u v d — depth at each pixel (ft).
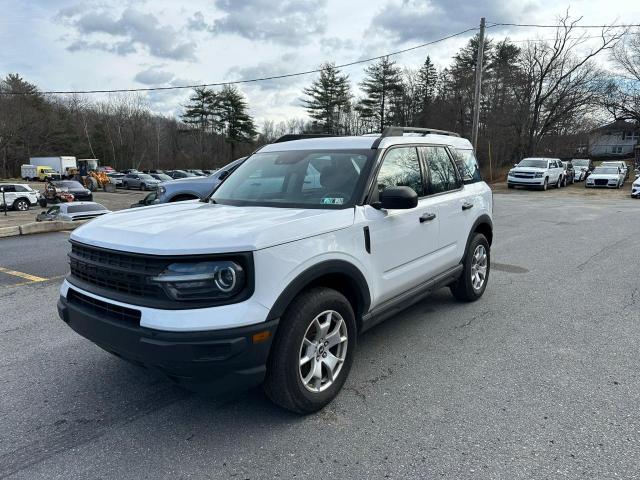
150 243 8.57
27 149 233.14
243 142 245.24
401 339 14.20
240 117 239.91
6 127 220.02
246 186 13.08
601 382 11.33
